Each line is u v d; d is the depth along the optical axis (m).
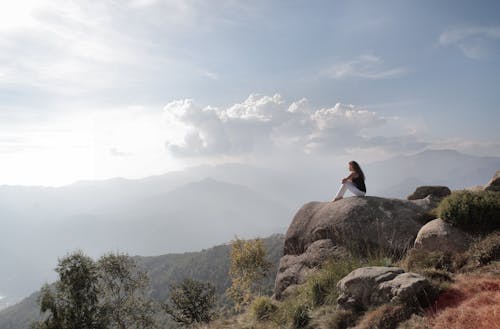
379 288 7.54
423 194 16.48
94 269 29.53
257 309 12.26
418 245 10.66
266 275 28.66
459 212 10.02
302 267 14.44
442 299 6.89
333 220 14.30
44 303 26.75
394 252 12.32
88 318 27.16
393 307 6.95
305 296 10.18
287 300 11.49
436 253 9.69
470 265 8.57
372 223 13.36
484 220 9.77
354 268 10.09
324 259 13.63
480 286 6.91
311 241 15.01
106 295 32.16
